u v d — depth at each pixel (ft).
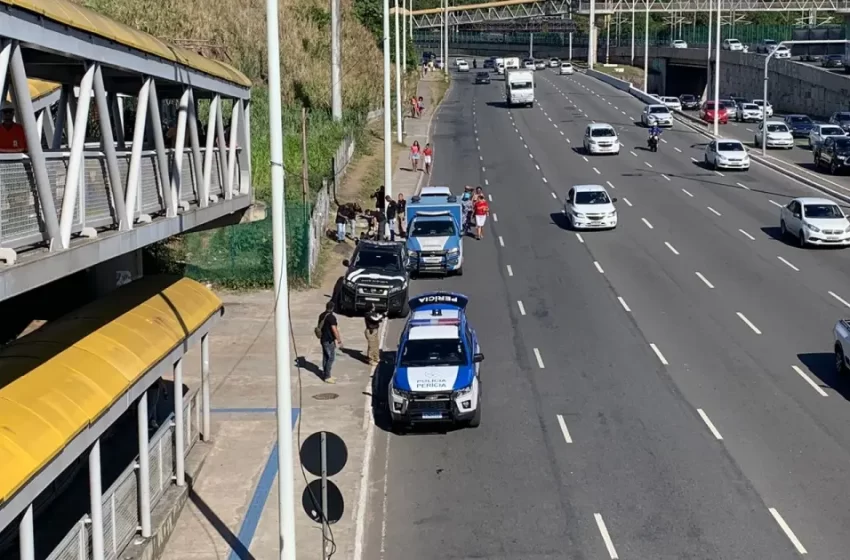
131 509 46.88
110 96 63.46
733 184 170.91
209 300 60.18
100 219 43.91
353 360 83.15
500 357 83.61
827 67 311.47
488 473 60.08
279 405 42.42
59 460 35.40
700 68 409.28
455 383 66.03
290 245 107.55
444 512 54.90
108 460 58.75
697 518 53.21
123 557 45.27
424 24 488.02
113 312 50.88
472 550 50.37
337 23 180.04
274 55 40.42
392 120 252.62
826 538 50.62
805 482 57.41
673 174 181.57
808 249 123.03
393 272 100.42
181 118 55.77
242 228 107.14
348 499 55.98
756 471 59.11
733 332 89.10
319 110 190.29
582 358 82.64
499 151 208.95
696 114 290.56
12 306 68.74
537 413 70.08
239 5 202.80
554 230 136.77
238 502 55.52
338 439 42.91
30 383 38.14
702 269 113.50
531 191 165.78
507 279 112.06
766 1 366.22
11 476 31.89
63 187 40.86
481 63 501.97
